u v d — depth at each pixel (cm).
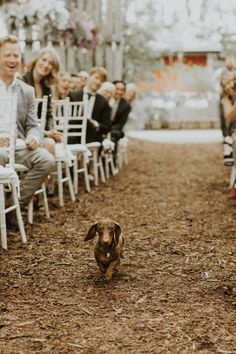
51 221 611
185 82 2103
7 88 569
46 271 442
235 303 373
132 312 358
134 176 973
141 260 474
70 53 1309
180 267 454
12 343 312
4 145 541
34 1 1091
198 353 300
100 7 1383
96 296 387
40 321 343
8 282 415
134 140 1639
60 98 855
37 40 1180
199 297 385
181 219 635
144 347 307
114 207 699
